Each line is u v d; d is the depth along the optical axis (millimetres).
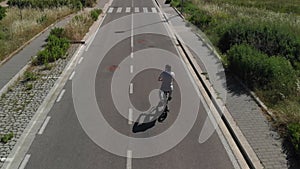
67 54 19750
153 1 46156
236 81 14891
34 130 11078
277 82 13477
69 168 9109
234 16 27641
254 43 17391
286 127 10641
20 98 13578
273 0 42031
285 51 16781
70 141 10430
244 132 10609
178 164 9297
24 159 9531
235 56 15633
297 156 9242
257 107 12281
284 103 12125
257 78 14039
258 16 26484
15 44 21125
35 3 36156
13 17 29547
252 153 9508
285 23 21203
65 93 14062
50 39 21547
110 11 37188
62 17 31203
